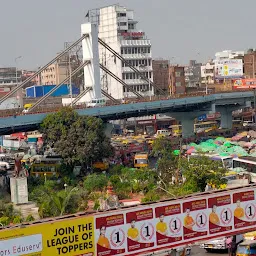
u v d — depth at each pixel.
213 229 45.12
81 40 145.62
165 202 43.22
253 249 49.03
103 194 83.00
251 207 46.91
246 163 96.44
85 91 144.75
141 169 96.19
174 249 43.97
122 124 191.88
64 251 39.66
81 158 105.94
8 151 145.62
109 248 41.06
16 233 38.12
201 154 98.81
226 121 189.25
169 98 156.25
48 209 68.62
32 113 115.56
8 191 95.44
